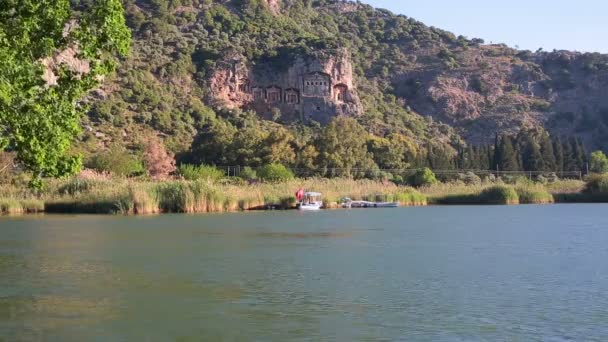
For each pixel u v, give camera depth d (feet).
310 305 73.05
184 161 373.20
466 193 274.16
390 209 237.25
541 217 191.83
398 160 387.96
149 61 500.74
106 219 183.73
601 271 93.50
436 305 72.84
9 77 72.23
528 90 631.56
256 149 358.84
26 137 74.79
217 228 157.07
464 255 109.81
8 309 71.10
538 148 411.13
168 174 318.86
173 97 473.26
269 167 297.12
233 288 82.12
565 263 100.63
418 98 611.06
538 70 654.12
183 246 121.80
